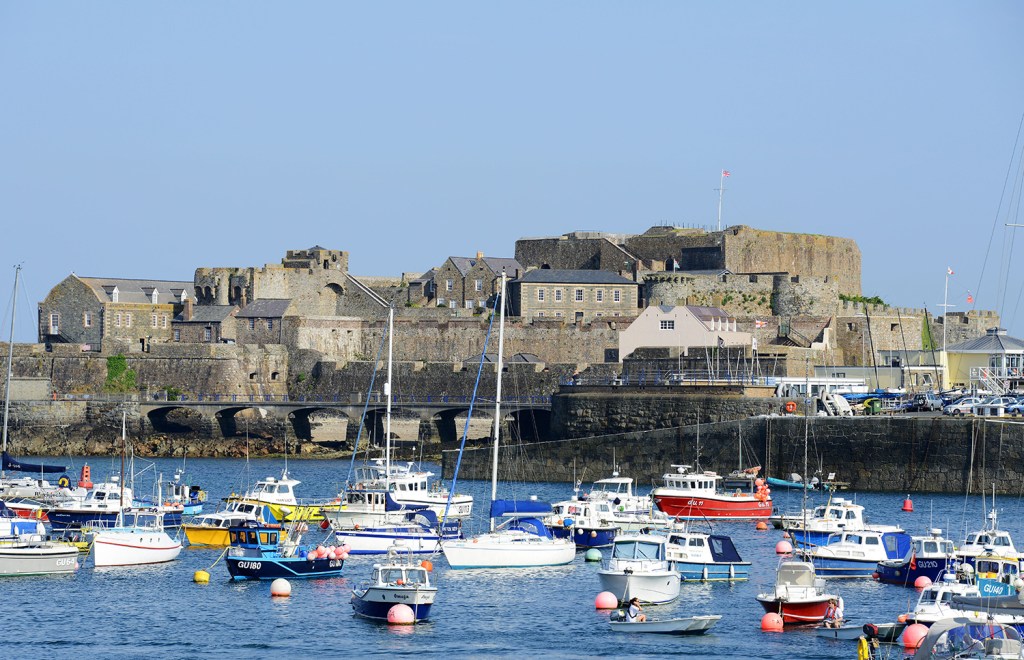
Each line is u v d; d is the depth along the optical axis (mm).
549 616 97750
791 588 94562
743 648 89375
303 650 89812
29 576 109750
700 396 178250
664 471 166500
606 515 130250
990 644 78188
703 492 140250
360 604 97250
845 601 101188
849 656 87438
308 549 112875
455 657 88125
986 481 151375
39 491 138625
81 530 123562
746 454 162375
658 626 93000
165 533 117375
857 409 173125
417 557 115625
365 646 90500
